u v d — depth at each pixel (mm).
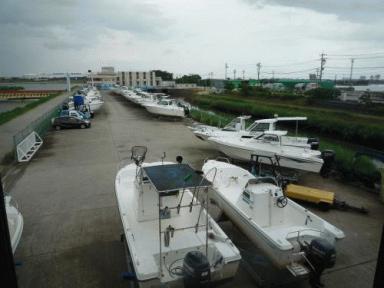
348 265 5531
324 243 4582
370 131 19484
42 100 42688
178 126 21219
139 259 4461
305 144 10539
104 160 12094
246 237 6215
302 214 5836
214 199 7320
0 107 41031
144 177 5227
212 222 5332
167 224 5391
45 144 15102
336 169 10664
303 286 5016
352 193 9102
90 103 25750
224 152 11750
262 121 12094
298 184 9820
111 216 7258
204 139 13609
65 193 8656
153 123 22609
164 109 24016
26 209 7609
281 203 5898
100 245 6051
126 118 25422
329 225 5348
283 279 5102
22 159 12094
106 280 5059
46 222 6945
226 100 43594
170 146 14734
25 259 5566
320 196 7852
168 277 4293
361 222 7207
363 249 6059
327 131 22922
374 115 26609
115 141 15812
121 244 6090
